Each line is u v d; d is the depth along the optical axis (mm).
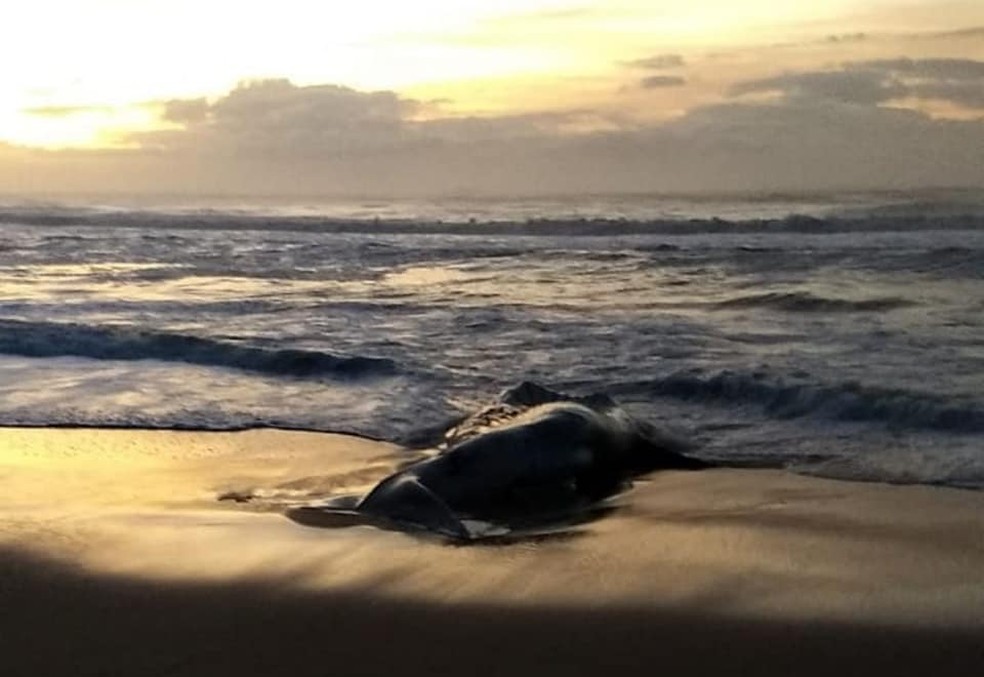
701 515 6414
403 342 11562
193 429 8984
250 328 12711
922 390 8492
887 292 12797
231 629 4812
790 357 9930
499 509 6684
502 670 4363
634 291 14133
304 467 7789
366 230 23812
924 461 7324
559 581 5285
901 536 5871
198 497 7082
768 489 6902
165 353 11805
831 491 6812
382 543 5945
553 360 10406
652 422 8422
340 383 10320
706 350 10422
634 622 4777
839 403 8477
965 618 4730
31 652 4617
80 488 7344
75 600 5180
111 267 18828
